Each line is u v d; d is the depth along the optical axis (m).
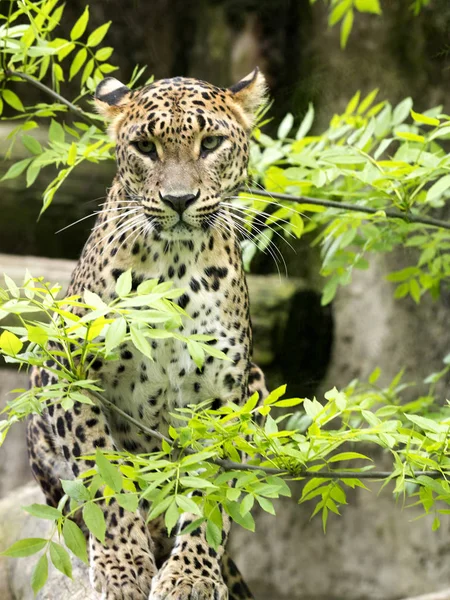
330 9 14.94
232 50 16.91
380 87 15.08
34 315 12.56
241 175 7.87
